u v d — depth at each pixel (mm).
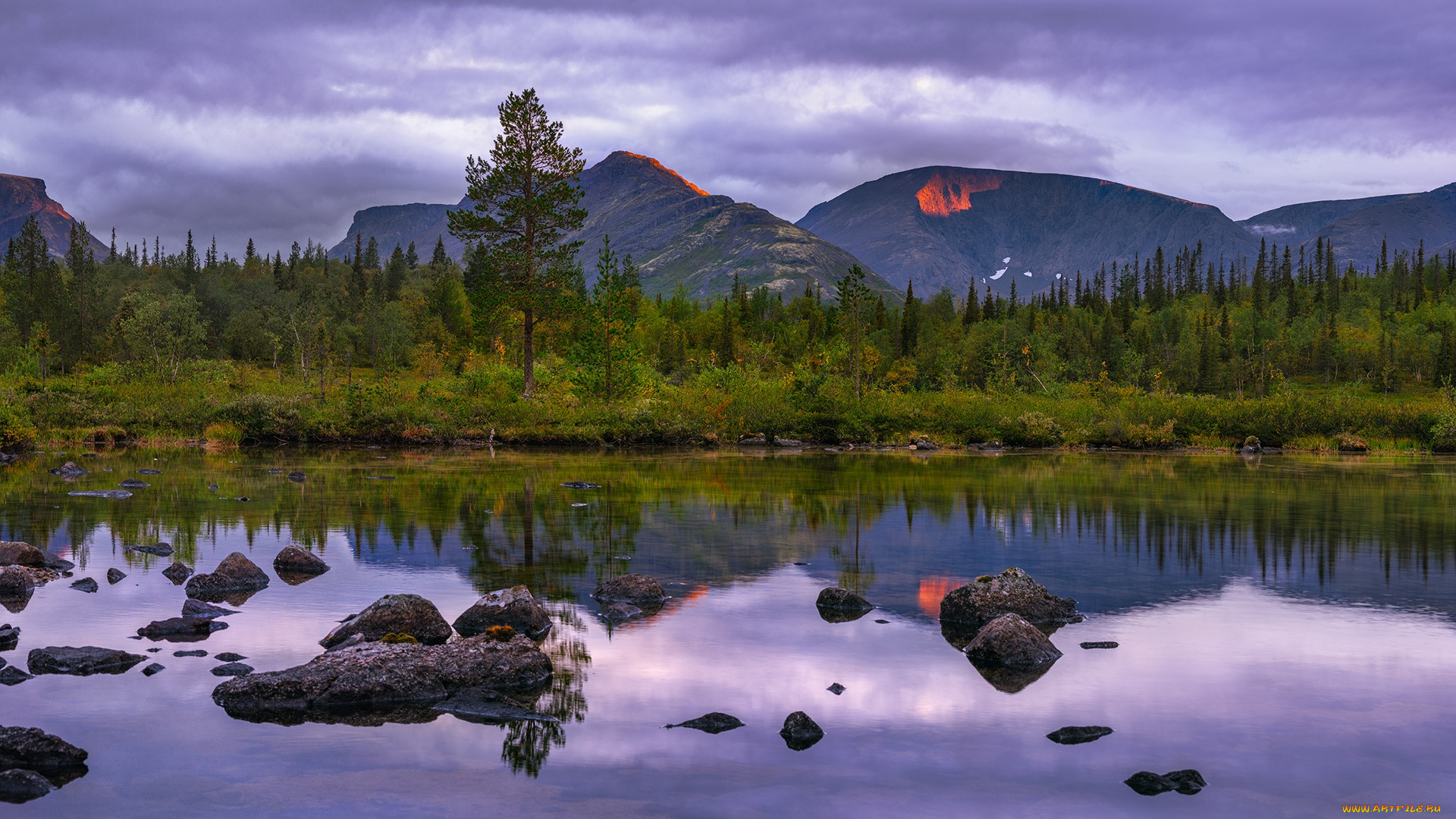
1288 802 5590
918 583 11500
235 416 37125
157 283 145375
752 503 19125
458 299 133000
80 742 6438
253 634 9000
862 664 8266
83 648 8141
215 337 113500
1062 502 19828
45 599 10250
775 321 126375
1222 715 7020
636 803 5547
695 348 105438
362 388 41500
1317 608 10266
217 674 7848
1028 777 5938
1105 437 45812
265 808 5469
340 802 5547
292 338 106000
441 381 51562
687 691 7559
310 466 26906
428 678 7512
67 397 38000
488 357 71625
